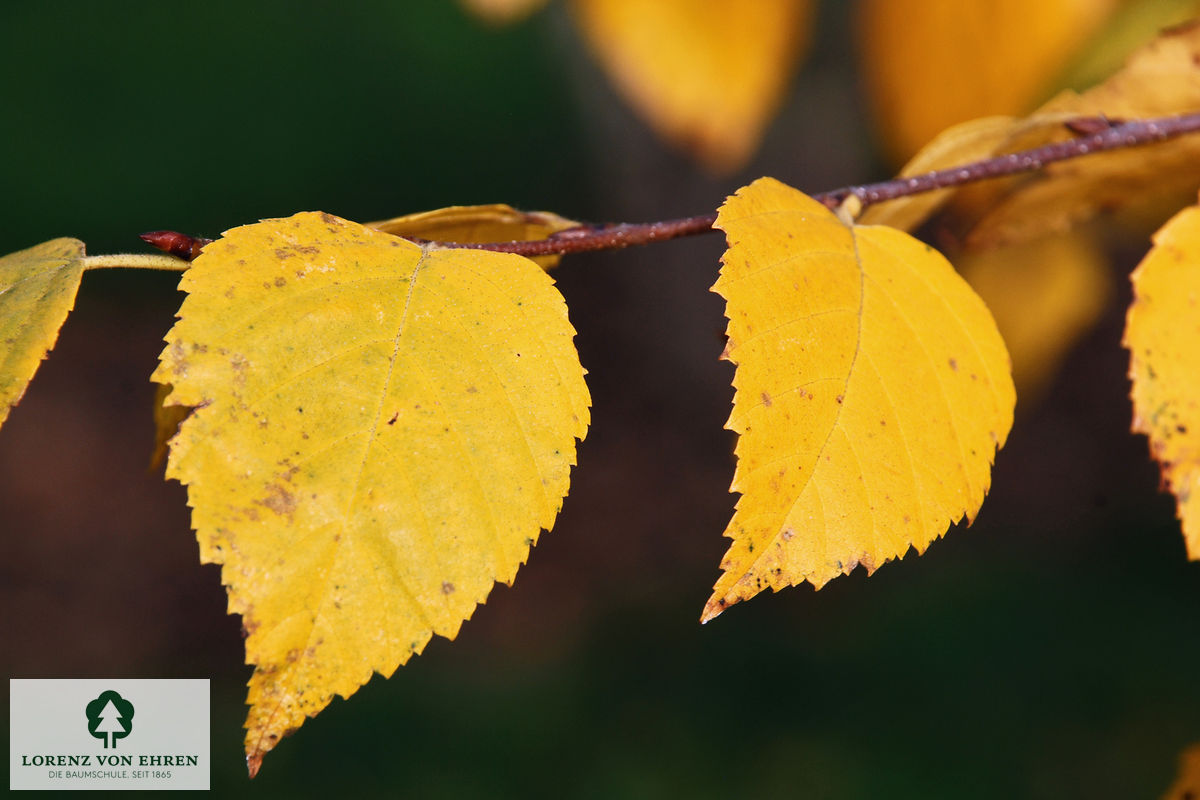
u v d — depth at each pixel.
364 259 0.42
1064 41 0.49
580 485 2.64
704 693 1.89
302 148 3.41
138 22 3.70
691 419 2.83
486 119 3.54
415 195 3.25
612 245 0.44
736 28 0.48
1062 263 0.61
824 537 0.41
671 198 2.16
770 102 0.49
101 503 2.54
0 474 2.61
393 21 3.78
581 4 0.49
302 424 0.41
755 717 1.82
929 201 0.49
